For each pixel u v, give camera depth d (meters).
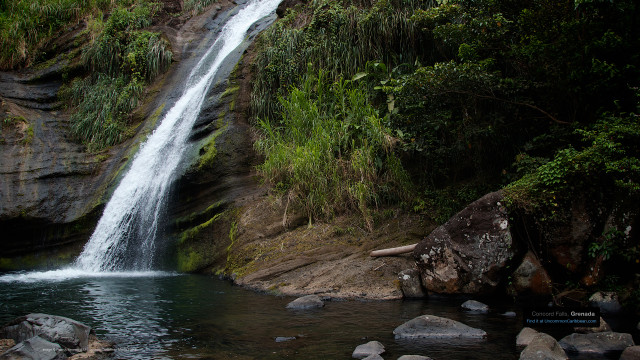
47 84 15.01
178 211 9.96
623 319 4.71
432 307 5.45
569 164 5.65
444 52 9.49
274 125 10.83
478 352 3.73
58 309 5.61
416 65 9.86
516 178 7.38
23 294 6.69
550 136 7.02
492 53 7.75
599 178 5.52
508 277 5.81
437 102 7.58
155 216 10.12
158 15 16.80
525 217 5.80
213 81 12.24
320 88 10.27
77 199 11.35
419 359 3.39
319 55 10.84
